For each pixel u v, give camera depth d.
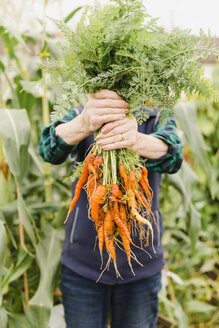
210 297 1.86
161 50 0.77
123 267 1.04
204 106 2.12
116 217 0.78
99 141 0.80
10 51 1.53
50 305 1.14
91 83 0.77
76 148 1.07
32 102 1.44
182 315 1.52
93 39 0.73
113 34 0.72
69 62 0.79
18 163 1.15
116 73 0.75
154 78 0.75
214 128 2.15
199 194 2.19
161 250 1.12
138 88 0.78
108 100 0.78
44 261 1.29
